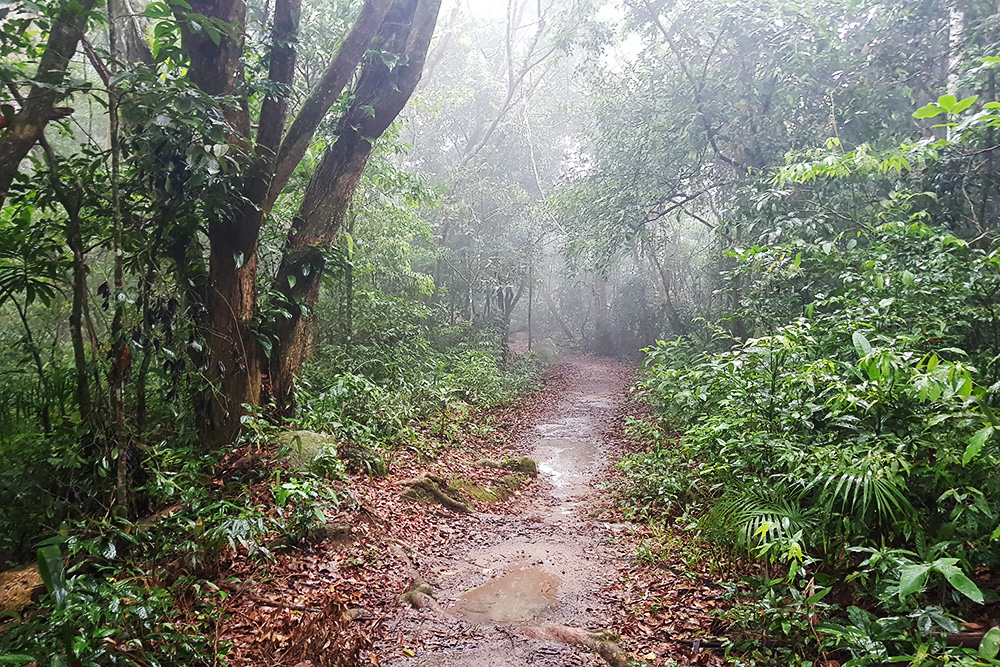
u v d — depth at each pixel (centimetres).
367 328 1219
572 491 841
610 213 1296
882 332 523
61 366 659
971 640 304
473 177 1991
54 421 554
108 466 456
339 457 673
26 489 491
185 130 485
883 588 348
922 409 409
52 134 995
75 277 475
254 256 645
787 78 1033
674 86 1206
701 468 593
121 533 390
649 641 383
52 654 283
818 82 1018
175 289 585
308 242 736
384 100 728
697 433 616
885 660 287
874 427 438
